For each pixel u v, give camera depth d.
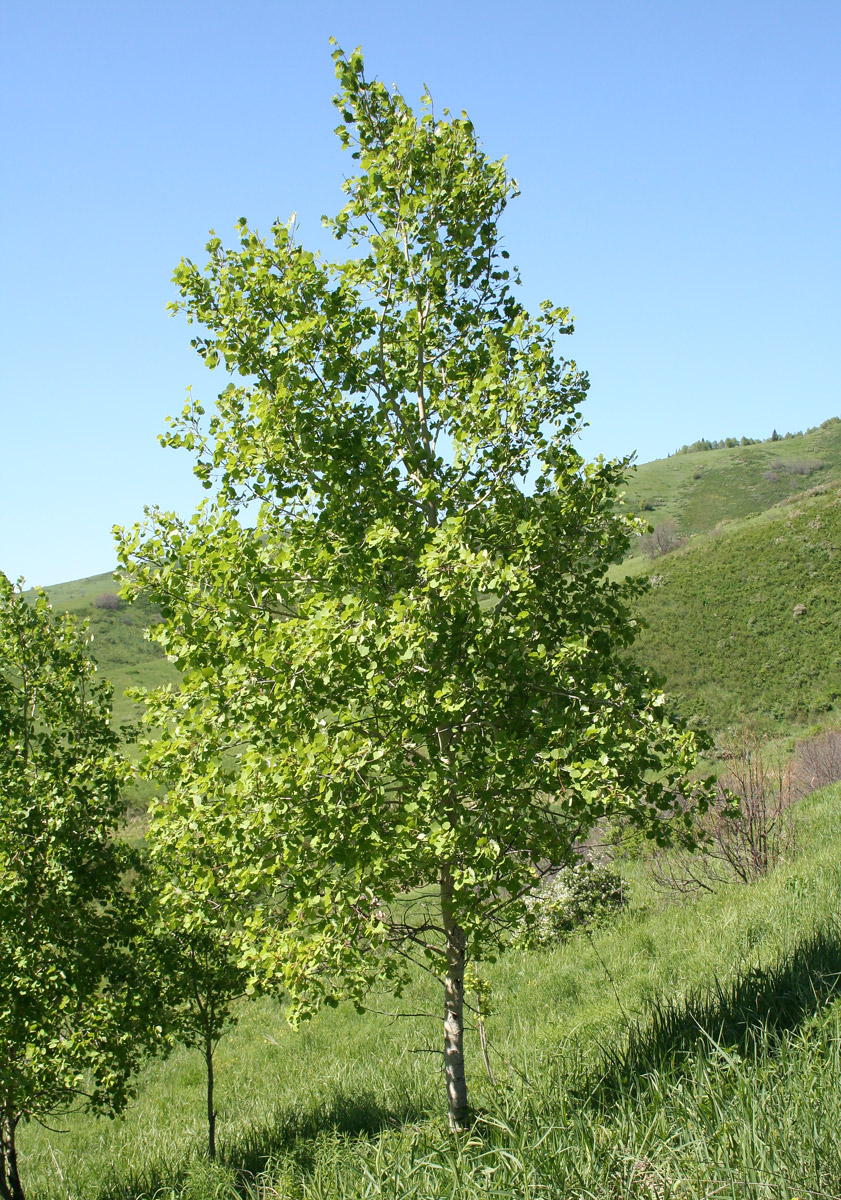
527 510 5.46
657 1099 4.52
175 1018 8.50
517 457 5.76
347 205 6.09
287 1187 5.65
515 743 4.92
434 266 5.73
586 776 4.75
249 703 5.09
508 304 6.28
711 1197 3.42
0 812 7.43
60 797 7.68
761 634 46.09
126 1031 7.76
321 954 4.88
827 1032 4.71
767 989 5.83
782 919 8.56
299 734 5.10
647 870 15.90
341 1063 10.84
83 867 8.14
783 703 40.59
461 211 5.96
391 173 5.85
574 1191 3.74
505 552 5.40
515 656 4.99
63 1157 10.08
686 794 4.97
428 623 4.78
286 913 5.54
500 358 5.47
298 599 5.67
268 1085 11.07
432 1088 8.30
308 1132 8.30
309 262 5.68
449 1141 4.96
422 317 5.96
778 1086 4.09
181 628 5.42
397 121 6.00
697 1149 3.78
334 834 4.77
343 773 4.71
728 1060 4.43
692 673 44.94
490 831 4.94
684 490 141.88
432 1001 12.67
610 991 10.11
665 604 51.88
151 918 8.00
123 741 8.49
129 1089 8.16
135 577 5.46
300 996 5.11
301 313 5.73
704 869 13.71
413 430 6.02
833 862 10.43
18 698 8.21
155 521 5.73
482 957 5.75
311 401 5.62
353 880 4.95
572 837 5.48
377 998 13.70
